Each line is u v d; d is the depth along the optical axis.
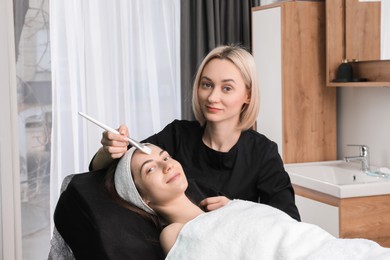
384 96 3.19
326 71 3.41
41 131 3.37
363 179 3.06
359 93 3.40
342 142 3.58
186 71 3.66
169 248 1.55
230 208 1.58
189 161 1.90
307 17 3.42
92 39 3.43
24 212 3.37
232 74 1.71
